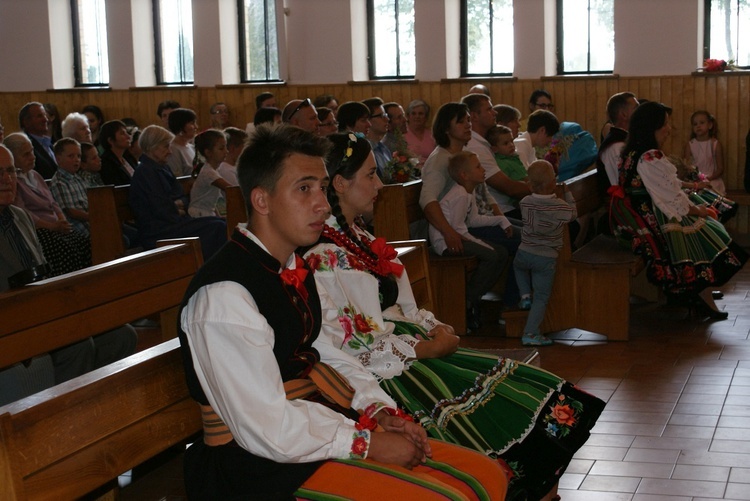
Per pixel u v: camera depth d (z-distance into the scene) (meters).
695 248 5.12
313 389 2.06
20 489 1.59
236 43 10.38
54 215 5.56
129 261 2.89
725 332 5.10
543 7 8.97
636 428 3.62
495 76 9.46
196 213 6.09
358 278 2.46
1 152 3.27
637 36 8.62
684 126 8.45
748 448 3.37
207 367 1.86
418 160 6.89
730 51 8.52
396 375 2.46
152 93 10.52
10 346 2.41
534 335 4.95
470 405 2.45
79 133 7.41
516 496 2.40
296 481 1.89
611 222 5.36
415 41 9.48
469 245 5.07
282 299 1.96
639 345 4.88
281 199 1.97
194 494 1.96
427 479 1.91
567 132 7.50
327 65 9.84
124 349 3.54
